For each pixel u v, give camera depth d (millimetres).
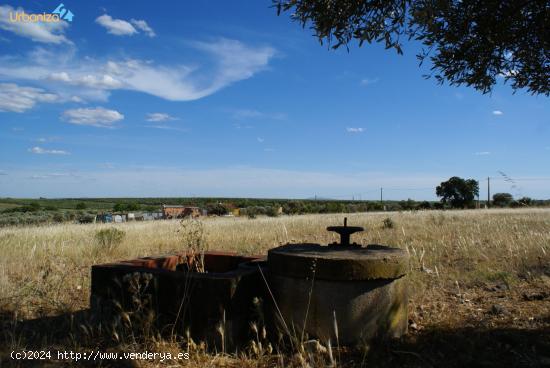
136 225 19047
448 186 50625
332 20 4281
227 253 5855
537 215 22062
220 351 4055
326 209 46469
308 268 3984
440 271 7461
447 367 3621
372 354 3807
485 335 4289
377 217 23875
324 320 3994
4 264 7969
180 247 10938
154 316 4363
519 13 4277
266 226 17344
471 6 4332
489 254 8828
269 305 4383
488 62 4730
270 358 3885
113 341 4281
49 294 6020
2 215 37875
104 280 4684
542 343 3996
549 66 4645
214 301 4086
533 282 6547
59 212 43625
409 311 5199
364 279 3926
